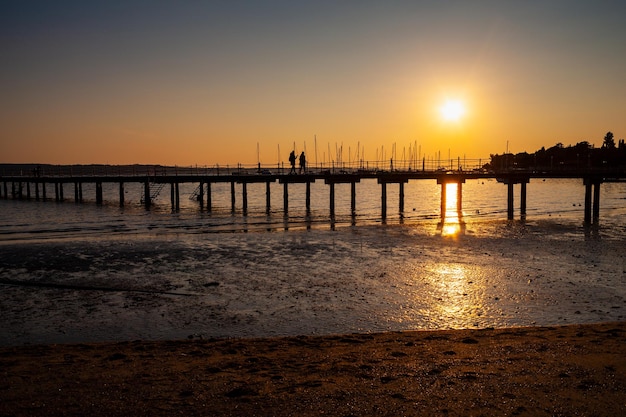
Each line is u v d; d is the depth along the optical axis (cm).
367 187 15575
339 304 1689
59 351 1169
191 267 2278
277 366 1027
